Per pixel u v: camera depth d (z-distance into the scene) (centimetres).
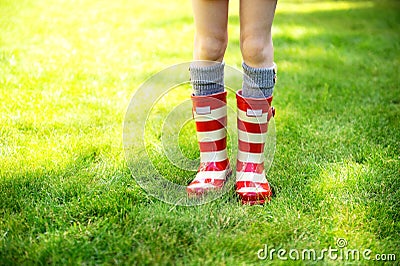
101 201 170
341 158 207
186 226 156
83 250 143
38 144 212
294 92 294
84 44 371
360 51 404
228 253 145
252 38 162
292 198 175
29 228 155
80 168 195
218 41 168
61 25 421
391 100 287
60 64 320
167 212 163
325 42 428
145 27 436
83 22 439
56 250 143
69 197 176
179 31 428
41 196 175
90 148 211
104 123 239
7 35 374
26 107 251
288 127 242
